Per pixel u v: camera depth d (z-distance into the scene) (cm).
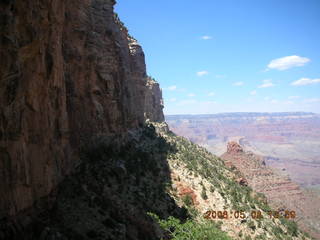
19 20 2320
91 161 5081
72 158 4462
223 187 7625
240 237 5750
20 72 2333
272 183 14662
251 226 6206
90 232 3108
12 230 2333
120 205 4338
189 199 6341
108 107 6306
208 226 3847
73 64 4909
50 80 3172
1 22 2027
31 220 2647
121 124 7231
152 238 3850
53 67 3188
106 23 6575
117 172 5344
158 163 7575
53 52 3181
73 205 3484
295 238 6712
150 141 9288
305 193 15175
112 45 6750
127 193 4938
